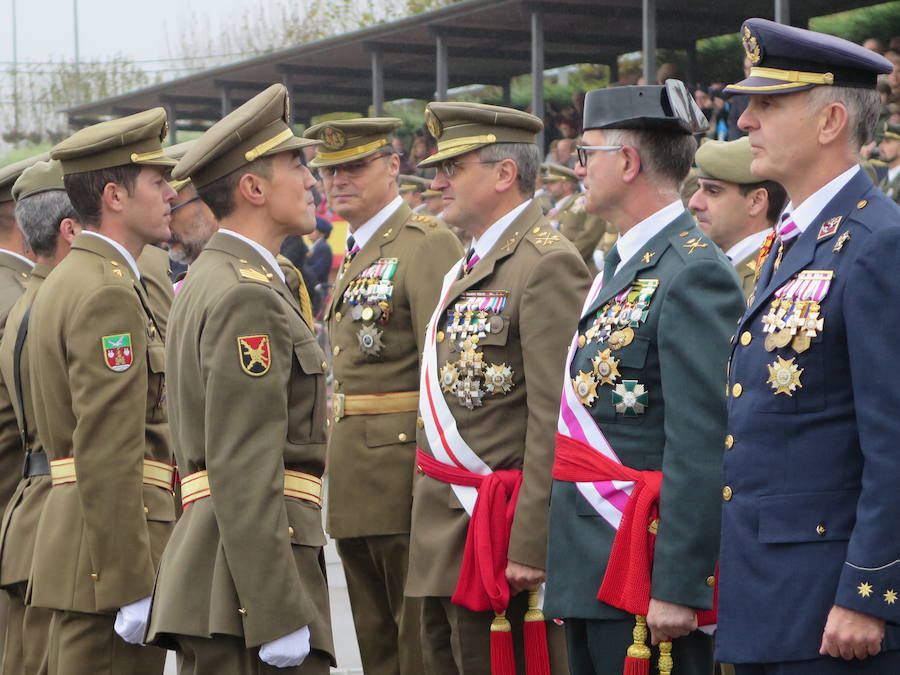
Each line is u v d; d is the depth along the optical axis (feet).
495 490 22.00
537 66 65.72
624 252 19.66
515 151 23.61
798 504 15.39
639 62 68.54
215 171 19.94
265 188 20.02
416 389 26.23
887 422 14.52
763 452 15.74
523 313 22.07
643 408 18.76
